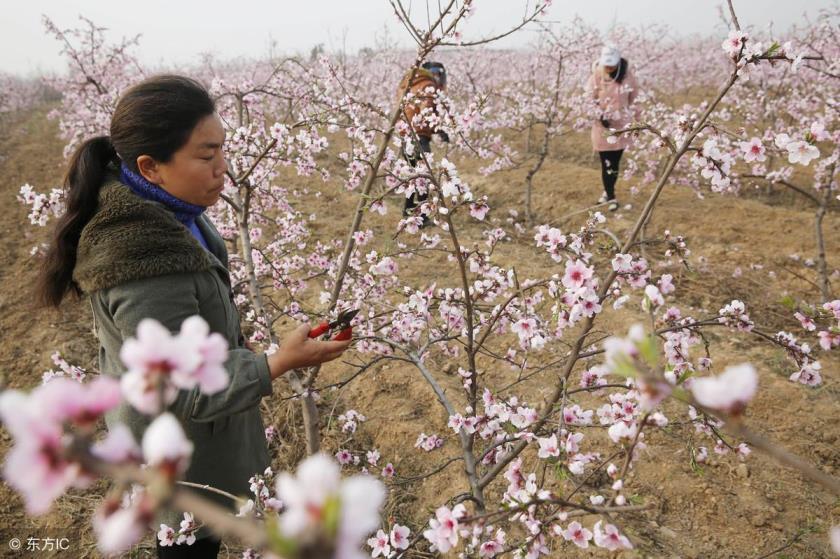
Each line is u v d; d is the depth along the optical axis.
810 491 2.71
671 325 1.98
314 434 2.48
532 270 5.02
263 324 2.87
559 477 1.50
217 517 0.43
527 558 1.53
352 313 1.67
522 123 9.01
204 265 1.46
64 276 1.50
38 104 18.69
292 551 0.35
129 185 1.51
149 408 0.53
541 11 2.30
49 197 2.05
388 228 6.16
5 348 4.03
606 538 1.26
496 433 2.14
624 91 6.09
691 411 2.01
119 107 1.45
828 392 3.36
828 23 7.83
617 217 6.23
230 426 1.68
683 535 2.51
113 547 0.43
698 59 14.84
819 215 4.42
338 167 8.13
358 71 10.83
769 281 4.88
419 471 2.96
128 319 1.36
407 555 2.46
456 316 2.42
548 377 3.55
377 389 3.53
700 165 1.81
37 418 0.43
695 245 5.60
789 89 8.40
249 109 4.48
